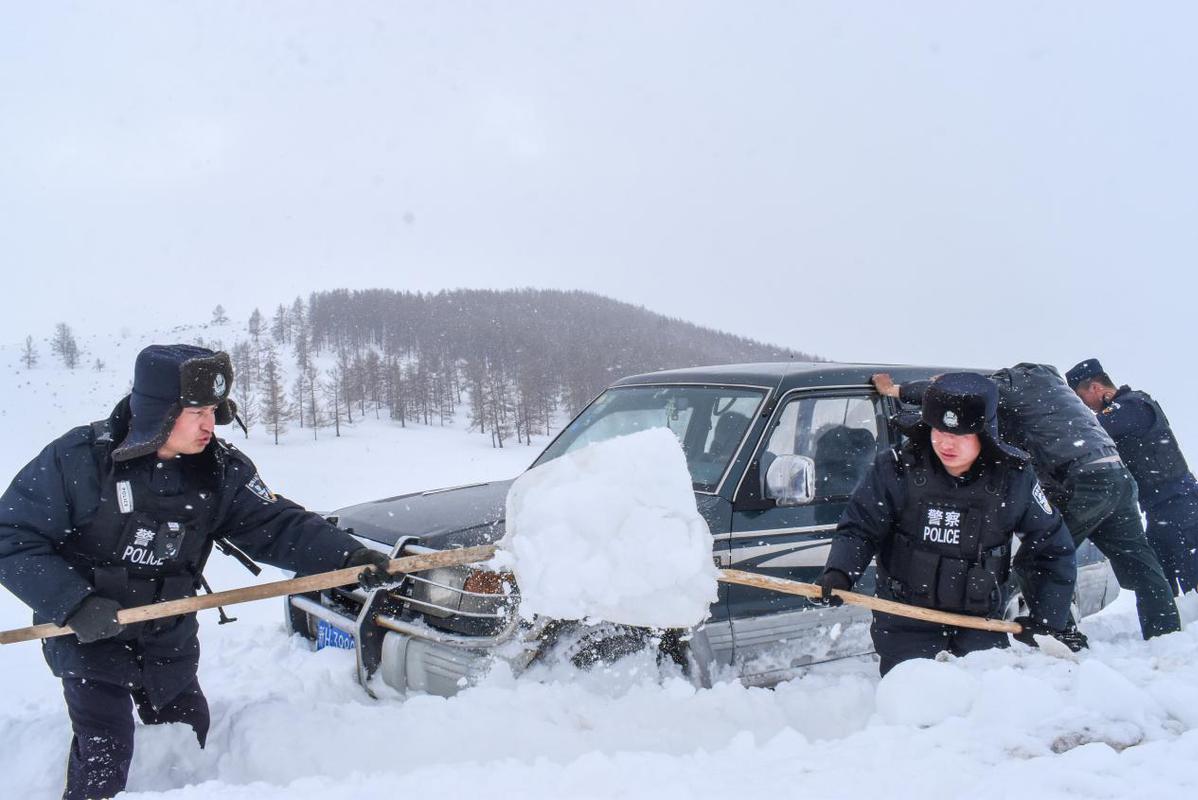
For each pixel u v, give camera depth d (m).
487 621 3.22
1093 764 1.89
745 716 2.87
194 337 173.12
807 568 3.70
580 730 2.75
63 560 2.39
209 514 2.69
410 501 4.44
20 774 2.68
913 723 2.42
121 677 2.54
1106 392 5.12
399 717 2.82
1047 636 2.95
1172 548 4.93
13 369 152.00
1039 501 3.11
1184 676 2.59
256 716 2.89
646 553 2.54
